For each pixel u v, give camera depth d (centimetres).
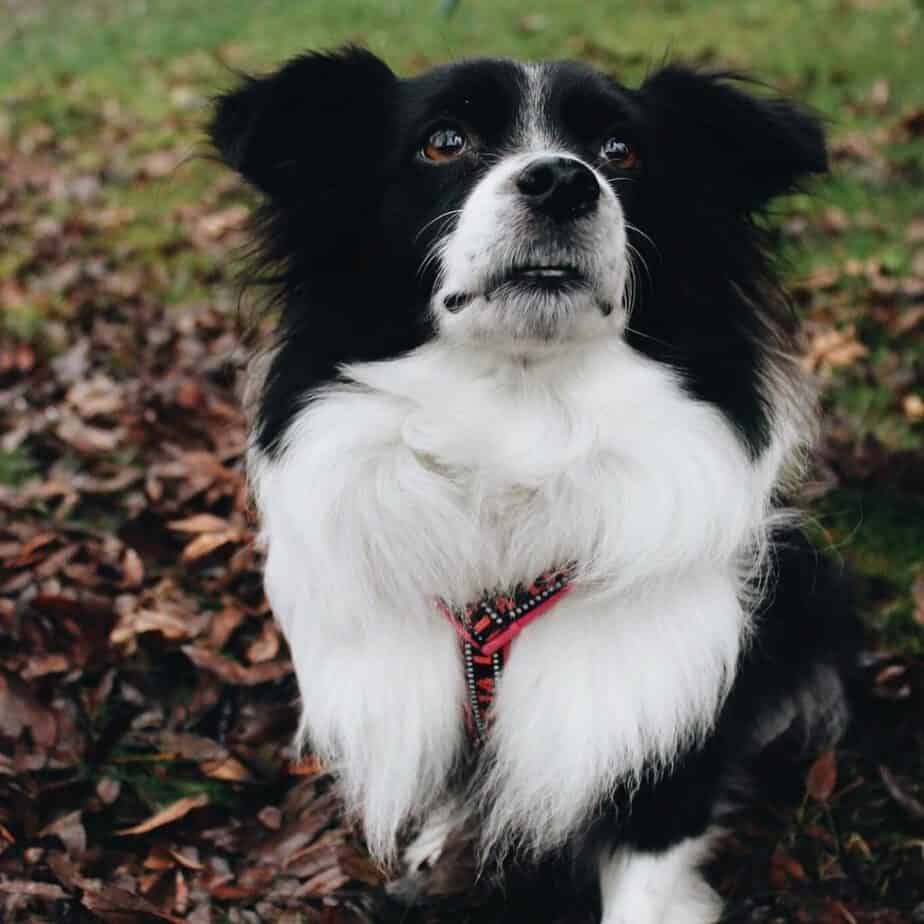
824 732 89
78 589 98
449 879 84
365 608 79
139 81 217
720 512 78
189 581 100
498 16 238
